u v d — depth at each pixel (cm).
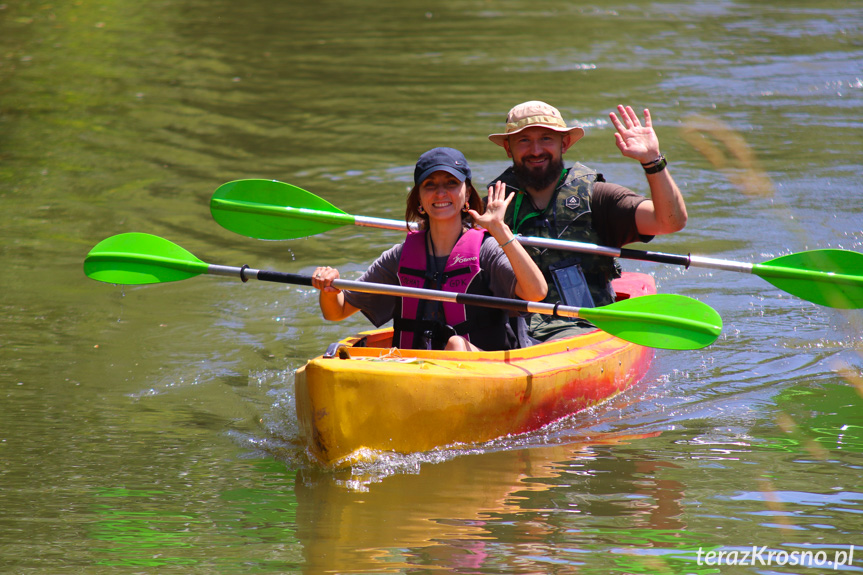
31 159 3275
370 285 1459
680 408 1566
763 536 1082
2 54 5028
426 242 1534
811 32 5388
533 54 5034
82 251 2428
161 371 1750
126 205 2800
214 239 2527
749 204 2670
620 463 1325
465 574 1003
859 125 3466
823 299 1590
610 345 1683
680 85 4216
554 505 1181
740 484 1234
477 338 1518
